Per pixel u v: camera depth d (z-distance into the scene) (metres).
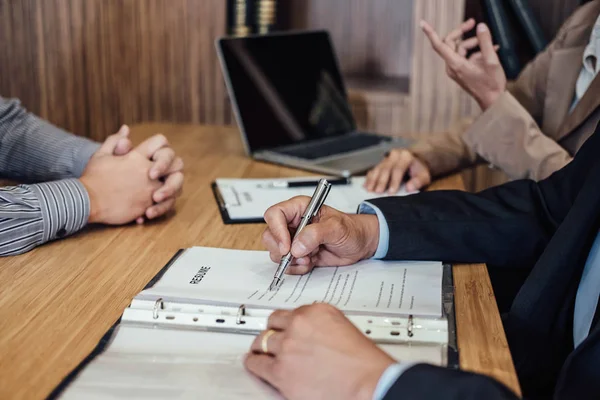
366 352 0.78
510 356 0.88
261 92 1.99
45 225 1.22
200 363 0.84
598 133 1.28
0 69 1.89
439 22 2.21
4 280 1.09
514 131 1.64
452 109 2.26
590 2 1.77
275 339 0.83
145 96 2.38
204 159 1.89
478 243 1.23
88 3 2.14
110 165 1.35
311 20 2.67
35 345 0.89
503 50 2.30
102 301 1.02
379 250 1.19
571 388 0.99
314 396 0.76
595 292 1.13
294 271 1.10
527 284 1.17
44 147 1.58
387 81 2.57
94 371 0.81
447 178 1.78
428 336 0.90
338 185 1.63
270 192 1.56
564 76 1.74
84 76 2.16
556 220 1.28
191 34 2.34
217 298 0.98
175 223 1.37
